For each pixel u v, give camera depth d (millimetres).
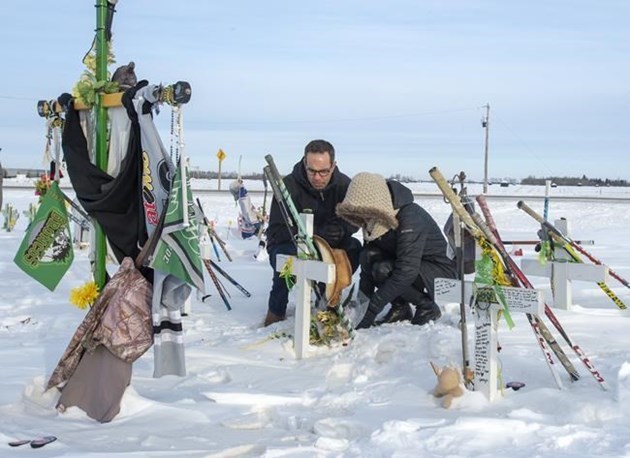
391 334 5566
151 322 4219
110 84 4352
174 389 4746
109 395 4141
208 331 6816
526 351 5172
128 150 4250
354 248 6945
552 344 4371
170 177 4184
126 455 3439
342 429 3855
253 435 3854
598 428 3609
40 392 4434
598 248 14875
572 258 6625
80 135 4523
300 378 4949
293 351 5664
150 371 5199
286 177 6801
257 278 10617
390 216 6031
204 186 49625
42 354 5617
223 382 4984
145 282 4242
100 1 4418
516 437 3529
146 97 4094
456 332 5484
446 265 6539
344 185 6711
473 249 5719
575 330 6039
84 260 12422
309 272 5520
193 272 4082
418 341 5383
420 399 4281
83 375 4262
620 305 6480
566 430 3564
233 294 9188
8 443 3650
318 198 6715
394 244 6469
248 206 17344
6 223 19375
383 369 4996
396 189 6293
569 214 26062
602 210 27234
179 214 4051
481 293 4219
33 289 9438
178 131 4031
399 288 6145
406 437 3549
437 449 3412
